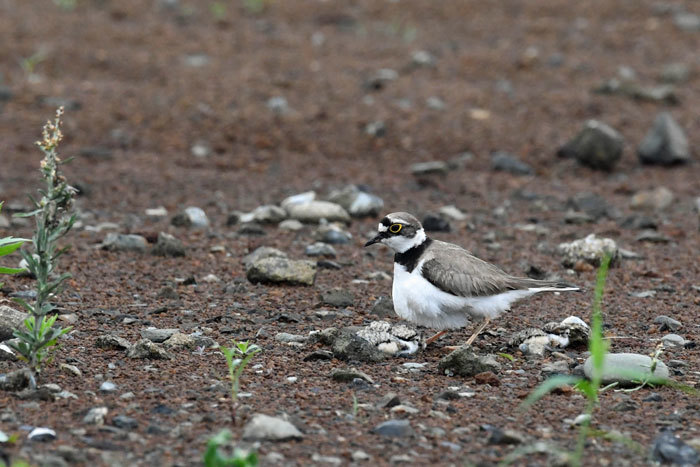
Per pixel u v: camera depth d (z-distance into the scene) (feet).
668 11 91.35
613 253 41.09
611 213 51.03
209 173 56.95
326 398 25.72
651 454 22.44
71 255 40.81
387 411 24.85
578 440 23.26
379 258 42.19
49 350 28.45
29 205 49.14
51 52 76.95
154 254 41.42
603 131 59.31
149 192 52.95
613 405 25.66
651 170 59.88
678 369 28.66
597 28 87.45
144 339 28.94
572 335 30.89
